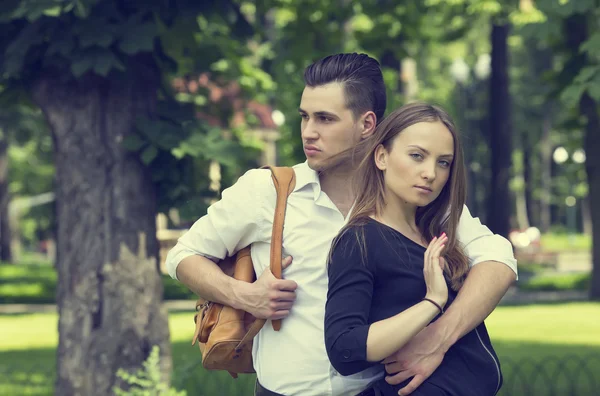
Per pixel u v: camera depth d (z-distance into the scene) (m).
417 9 15.98
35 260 65.81
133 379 6.82
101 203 8.53
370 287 3.03
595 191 26.34
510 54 55.81
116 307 8.57
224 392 10.00
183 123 8.50
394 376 3.08
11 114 28.84
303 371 3.25
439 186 3.12
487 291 3.16
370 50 16.20
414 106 3.15
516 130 58.19
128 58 8.42
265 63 15.13
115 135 8.49
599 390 10.98
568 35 12.57
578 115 15.82
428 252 3.02
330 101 3.36
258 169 3.45
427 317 2.93
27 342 18.61
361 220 3.11
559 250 45.59
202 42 9.87
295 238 3.30
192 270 3.41
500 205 32.22
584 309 23.89
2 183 48.53
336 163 3.35
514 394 10.46
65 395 8.60
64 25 7.96
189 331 19.27
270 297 3.24
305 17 14.76
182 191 8.38
